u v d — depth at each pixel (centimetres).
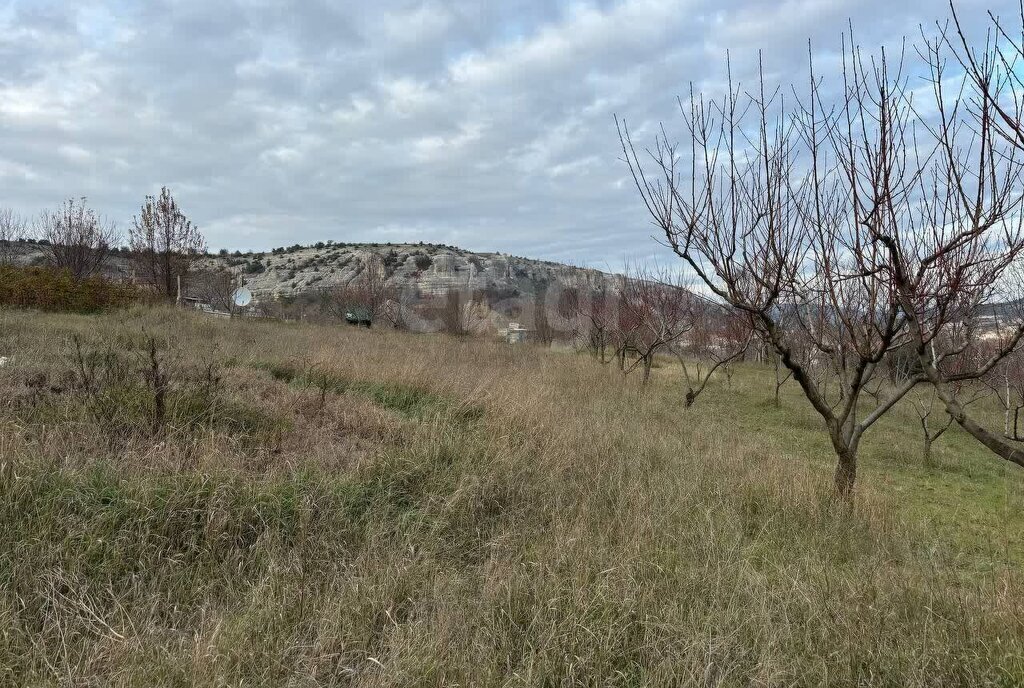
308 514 380
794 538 447
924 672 271
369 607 309
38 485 342
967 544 496
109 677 247
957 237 307
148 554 323
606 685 266
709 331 1552
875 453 889
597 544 395
